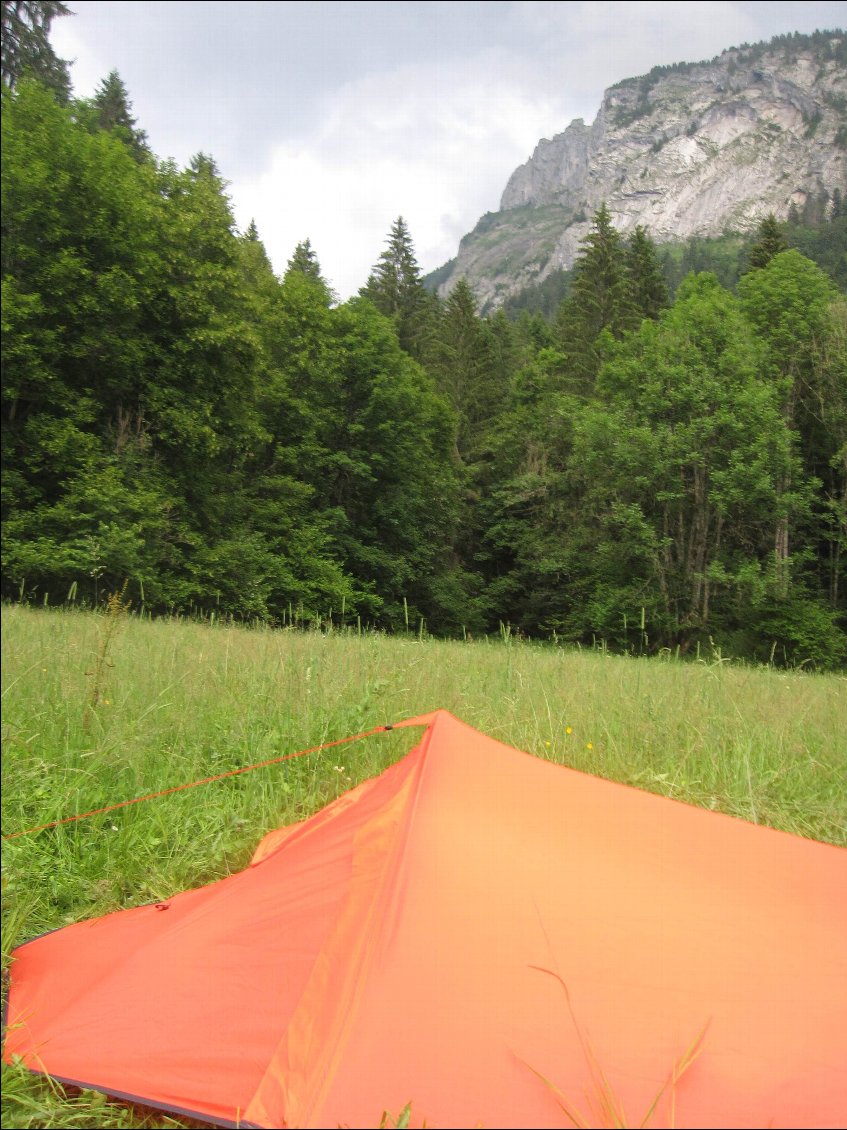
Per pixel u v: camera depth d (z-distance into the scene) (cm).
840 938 256
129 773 485
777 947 246
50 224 2073
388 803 300
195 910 313
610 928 238
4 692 559
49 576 1928
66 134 2142
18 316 1975
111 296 2095
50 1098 244
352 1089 192
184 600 2191
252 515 2898
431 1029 203
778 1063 211
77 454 2070
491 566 4441
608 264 5131
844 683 956
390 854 259
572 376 4731
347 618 3030
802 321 3416
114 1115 241
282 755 527
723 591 3200
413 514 3734
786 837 316
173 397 2323
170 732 548
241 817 461
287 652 724
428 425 4091
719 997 225
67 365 2212
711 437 3184
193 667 671
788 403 3388
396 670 677
